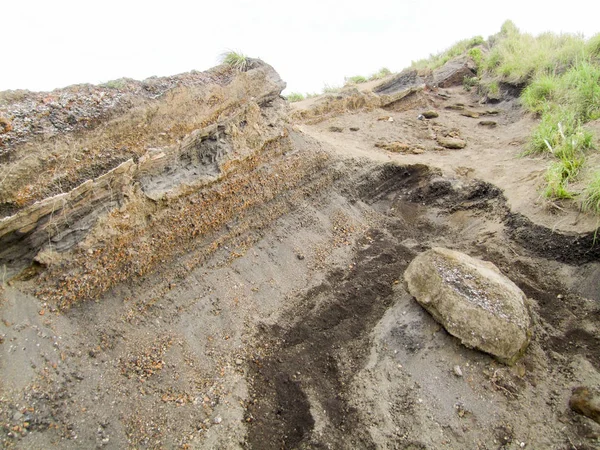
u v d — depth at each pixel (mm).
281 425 3840
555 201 5391
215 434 3580
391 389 3959
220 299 4848
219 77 5805
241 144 5629
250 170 5805
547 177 5723
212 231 5223
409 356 4195
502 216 5895
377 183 7340
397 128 9711
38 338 3590
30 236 3781
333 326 4895
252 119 5910
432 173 7355
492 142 8625
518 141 8141
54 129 4133
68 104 4348
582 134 6281
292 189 6406
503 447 3469
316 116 9602
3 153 3754
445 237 6238
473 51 14547
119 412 3549
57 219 3879
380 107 11016
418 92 11664
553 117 7672
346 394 4059
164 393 3826
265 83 6266
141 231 4445
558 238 5027
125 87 4852
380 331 4566
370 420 3754
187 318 4516
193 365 4148
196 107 5312
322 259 5941
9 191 3746
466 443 3518
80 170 4242
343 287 5484
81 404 3457
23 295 3701
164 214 4664
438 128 9703
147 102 4840
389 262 5867
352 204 7000
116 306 4180
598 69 8234
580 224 4930
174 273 4723
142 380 3840
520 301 4250
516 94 10844
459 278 4312
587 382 3764
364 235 6547
